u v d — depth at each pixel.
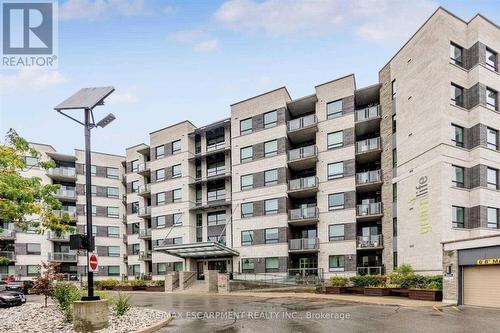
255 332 10.91
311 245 32.78
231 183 39.09
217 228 39.44
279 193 34.66
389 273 26.61
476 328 11.29
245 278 35.03
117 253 52.47
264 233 34.84
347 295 24.05
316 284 29.16
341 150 32.97
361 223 33.09
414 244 26.09
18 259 45.78
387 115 31.00
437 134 24.66
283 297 23.34
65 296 14.20
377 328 11.42
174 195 42.16
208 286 31.17
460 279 17.97
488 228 24.05
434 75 25.48
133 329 10.89
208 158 41.44
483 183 24.33
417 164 26.45
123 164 55.34
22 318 14.08
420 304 17.81
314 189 33.34
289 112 37.06
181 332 11.00
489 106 25.58
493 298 16.52
